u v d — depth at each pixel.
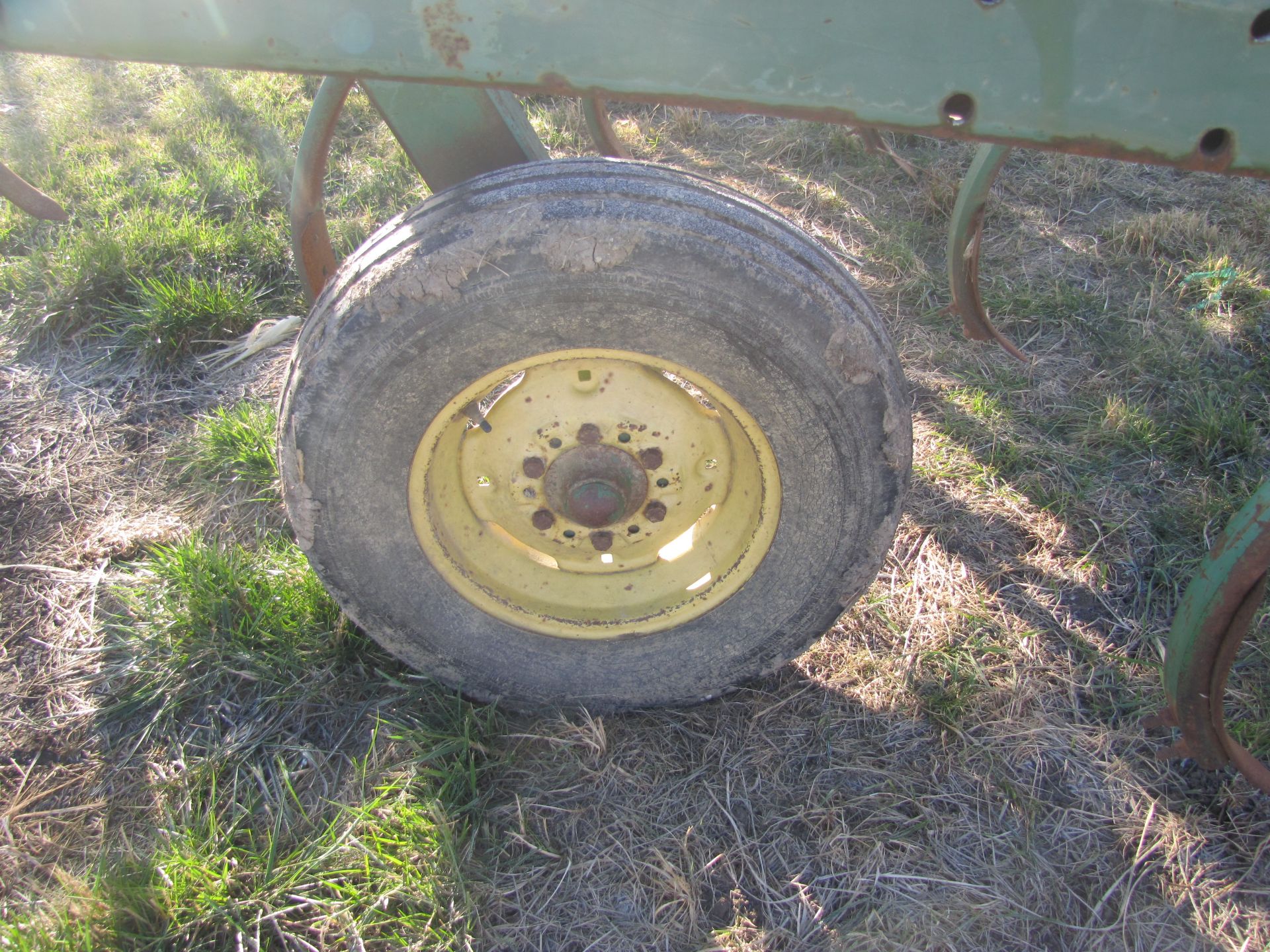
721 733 2.35
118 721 2.39
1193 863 2.07
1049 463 3.18
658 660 2.24
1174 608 2.69
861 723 2.38
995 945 1.93
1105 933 1.95
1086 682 2.48
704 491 2.11
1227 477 3.09
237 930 1.90
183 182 4.59
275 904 1.96
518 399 1.98
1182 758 2.18
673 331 1.76
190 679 2.47
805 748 2.32
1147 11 1.34
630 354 1.82
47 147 4.91
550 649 2.23
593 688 2.29
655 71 1.47
